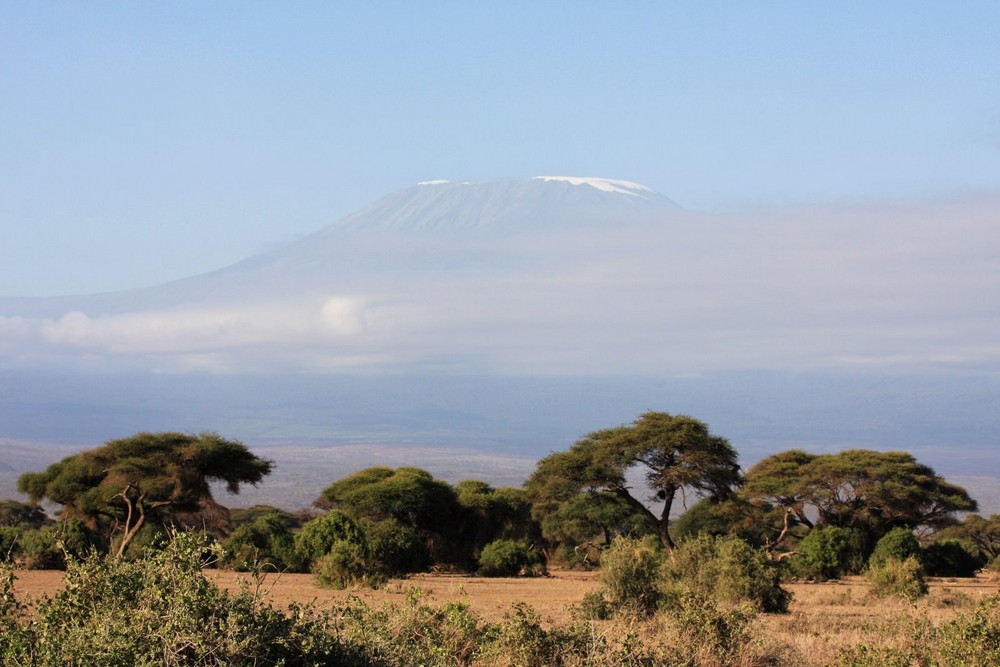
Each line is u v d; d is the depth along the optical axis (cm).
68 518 11588
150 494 10925
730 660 3688
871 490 14550
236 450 11831
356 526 10650
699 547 6525
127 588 2323
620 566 5597
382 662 2648
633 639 3328
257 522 11056
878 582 7612
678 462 12169
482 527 14150
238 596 2375
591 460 12619
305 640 2398
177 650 2173
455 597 7275
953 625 3556
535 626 3328
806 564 11612
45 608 2322
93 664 2114
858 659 3381
